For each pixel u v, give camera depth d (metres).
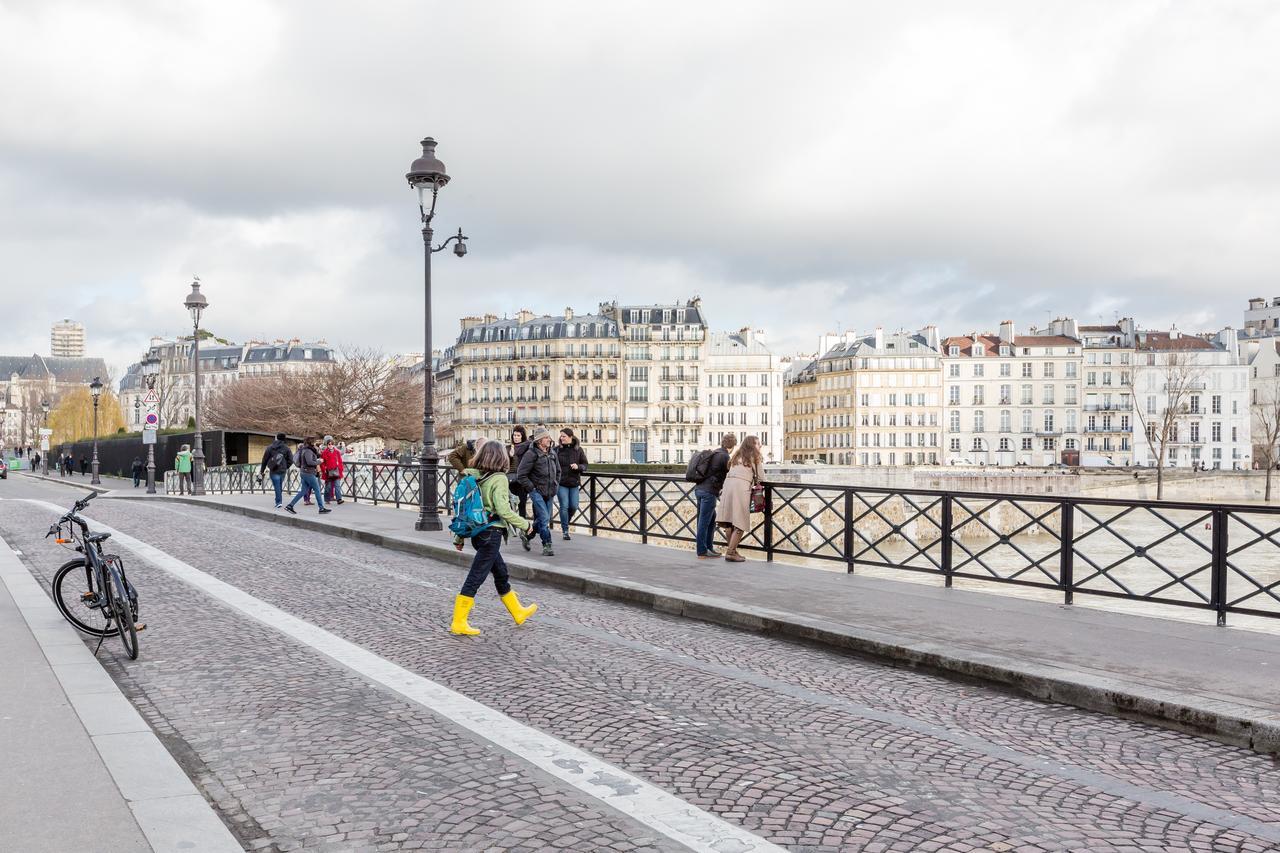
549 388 122.00
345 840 4.40
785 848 4.34
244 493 32.38
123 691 6.91
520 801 4.86
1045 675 7.09
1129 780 5.38
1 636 8.42
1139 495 81.25
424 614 10.02
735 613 9.70
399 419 71.12
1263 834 4.64
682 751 5.66
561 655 8.21
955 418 122.75
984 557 30.61
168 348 156.62
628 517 15.92
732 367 129.50
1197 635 8.49
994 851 4.35
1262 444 118.75
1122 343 123.88
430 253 17.66
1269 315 140.12
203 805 4.66
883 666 8.12
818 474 70.31
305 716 6.31
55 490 38.25
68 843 4.20
